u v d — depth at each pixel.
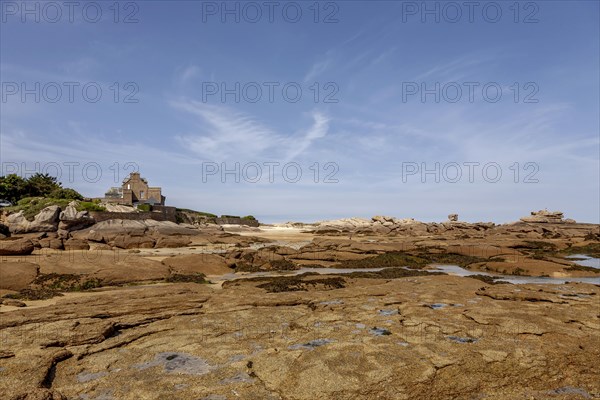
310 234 71.81
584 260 39.03
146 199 86.00
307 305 15.67
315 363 9.50
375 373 8.98
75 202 50.69
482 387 8.73
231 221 89.44
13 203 66.94
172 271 26.52
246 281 22.16
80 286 21.44
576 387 8.88
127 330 12.23
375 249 38.38
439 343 10.85
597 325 12.59
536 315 13.66
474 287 19.36
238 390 8.32
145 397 8.08
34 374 8.81
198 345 10.88
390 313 14.18
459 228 77.88
